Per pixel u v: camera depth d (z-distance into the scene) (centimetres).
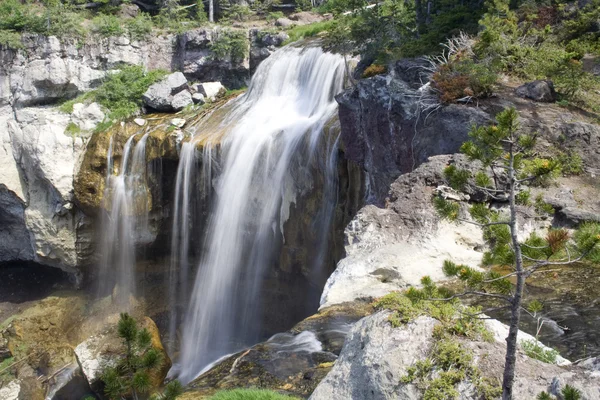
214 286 2150
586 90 1444
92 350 1512
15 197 2598
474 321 543
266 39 2914
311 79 2302
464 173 587
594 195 1109
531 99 1373
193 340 2208
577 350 724
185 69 2997
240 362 828
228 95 2764
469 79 1345
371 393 500
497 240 570
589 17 1623
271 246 2019
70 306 2489
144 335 679
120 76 2767
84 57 2820
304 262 1928
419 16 2167
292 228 1938
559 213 1062
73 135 2544
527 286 917
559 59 1424
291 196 1930
